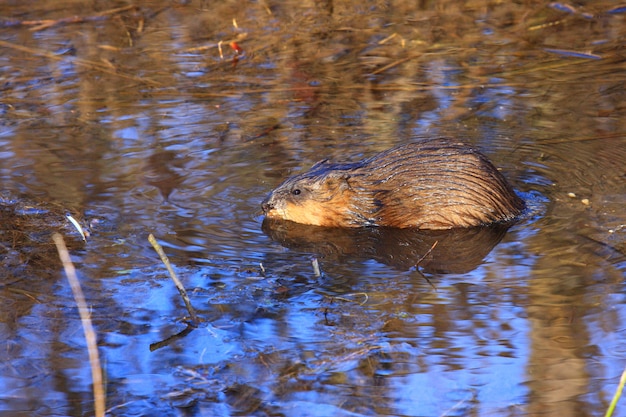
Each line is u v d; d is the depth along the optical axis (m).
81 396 7.99
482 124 15.13
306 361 8.43
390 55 18.88
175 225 11.66
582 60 18.08
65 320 9.30
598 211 11.73
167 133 15.05
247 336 8.91
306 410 7.66
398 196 11.87
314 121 15.53
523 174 13.10
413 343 8.64
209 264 10.52
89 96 16.91
